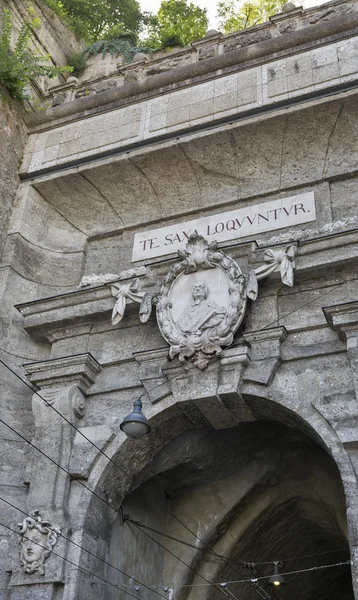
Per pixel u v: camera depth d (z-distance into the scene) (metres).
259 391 11.37
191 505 14.32
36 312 13.41
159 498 14.20
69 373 12.48
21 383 13.16
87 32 20.48
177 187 14.63
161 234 14.41
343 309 11.07
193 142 14.15
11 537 11.62
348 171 13.47
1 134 15.12
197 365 11.72
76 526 11.35
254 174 14.16
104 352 12.93
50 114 15.98
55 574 10.84
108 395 12.52
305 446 13.87
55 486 11.61
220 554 14.18
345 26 14.03
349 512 9.82
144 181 14.77
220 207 14.27
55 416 12.17
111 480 12.02
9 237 14.55
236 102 14.19
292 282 11.70
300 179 13.80
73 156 15.15
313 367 11.31
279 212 13.59
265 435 13.70
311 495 14.05
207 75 14.88
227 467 14.05
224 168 14.30
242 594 14.86
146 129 14.80
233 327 11.73
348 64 13.59
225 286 12.21
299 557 15.60
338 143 13.68
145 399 12.13
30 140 15.99
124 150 14.73
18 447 12.52
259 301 12.14
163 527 14.15
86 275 14.62
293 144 13.87
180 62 15.83
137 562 13.02
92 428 12.15
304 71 13.92
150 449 12.41
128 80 16.17
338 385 10.97
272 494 14.30
